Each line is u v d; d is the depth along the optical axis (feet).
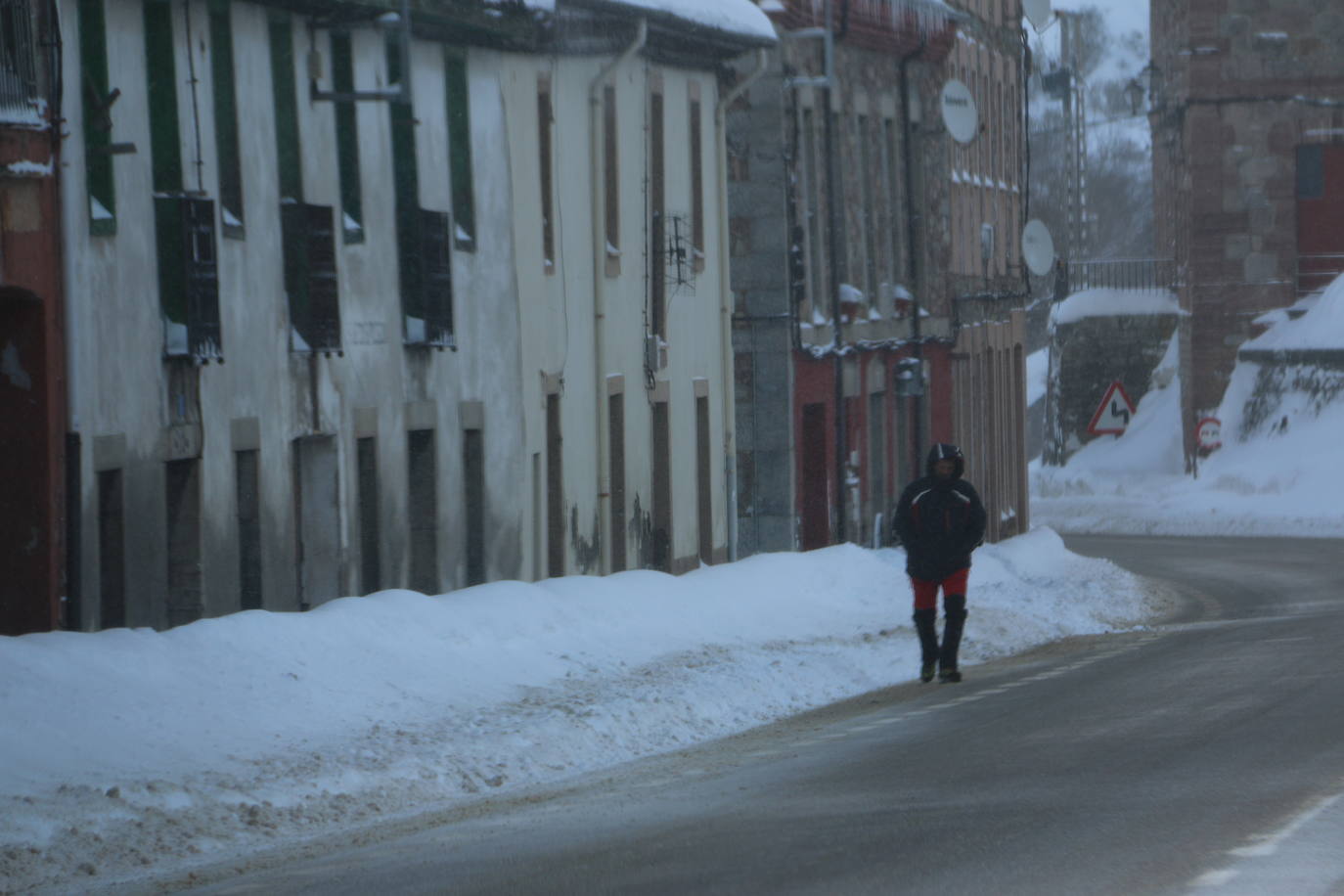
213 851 149.89
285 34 285.43
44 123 228.22
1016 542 520.83
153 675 200.64
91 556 236.43
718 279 443.32
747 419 462.19
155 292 251.19
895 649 286.87
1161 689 210.59
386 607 246.06
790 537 460.96
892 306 546.67
